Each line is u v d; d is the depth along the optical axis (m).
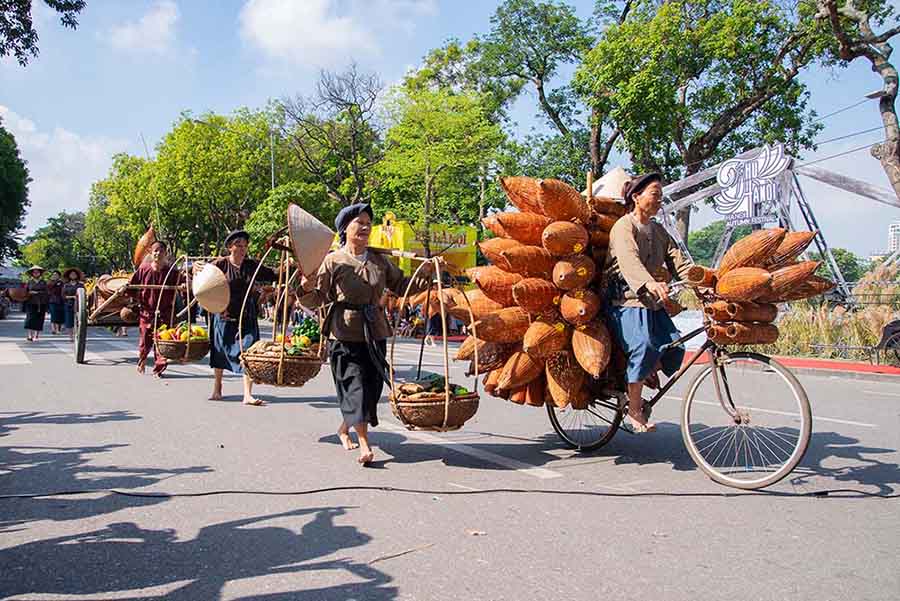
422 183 30.27
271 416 7.54
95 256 100.50
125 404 8.22
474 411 5.59
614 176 5.86
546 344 5.29
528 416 7.81
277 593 3.12
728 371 5.23
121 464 5.38
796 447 4.68
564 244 5.10
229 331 8.33
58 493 4.58
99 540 3.76
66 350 15.80
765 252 4.72
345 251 5.63
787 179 19.45
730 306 4.71
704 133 28.80
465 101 28.78
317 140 36.12
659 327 5.20
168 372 11.49
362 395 5.51
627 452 5.98
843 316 17.28
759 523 4.11
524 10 32.75
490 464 5.54
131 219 60.00
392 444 6.27
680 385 10.52
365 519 4.13
